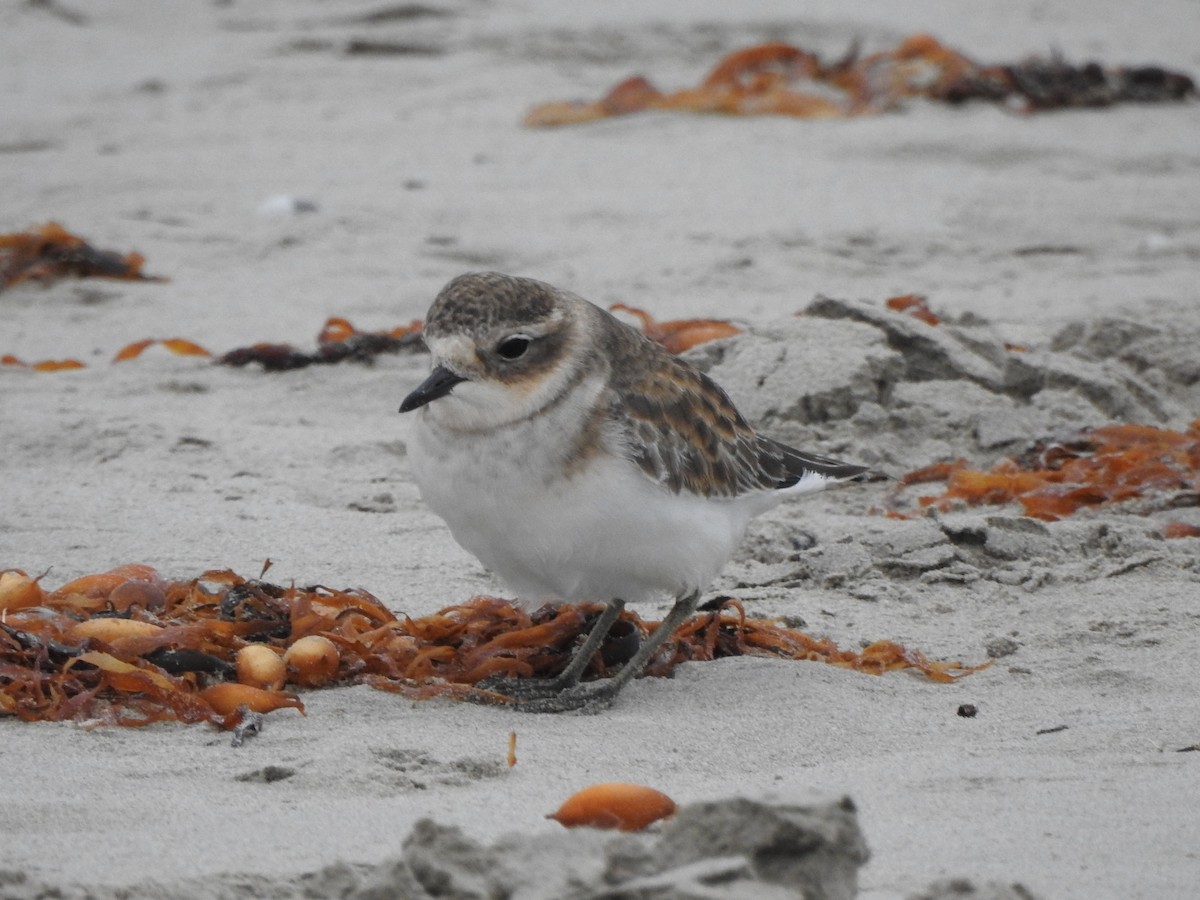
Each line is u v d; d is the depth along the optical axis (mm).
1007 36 30656
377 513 11445
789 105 24203
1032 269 17984
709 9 30844
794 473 9461
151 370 14734
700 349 13609
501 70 27016
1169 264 18156
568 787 7148
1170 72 25953
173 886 5836
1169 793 6914
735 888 4957
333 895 5789
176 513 11219
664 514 8312
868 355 13133
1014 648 9188
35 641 8172
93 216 19625
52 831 6434
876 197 20438
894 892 5801
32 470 12188
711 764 7570
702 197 20344
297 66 27406
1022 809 6750
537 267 17781
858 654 9141
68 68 27656
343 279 17500
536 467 8102
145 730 7738
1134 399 13531
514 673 8883
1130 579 10188
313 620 8672
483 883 5332
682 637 9297
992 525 10781
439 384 8023
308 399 14148
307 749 7508
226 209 19938
